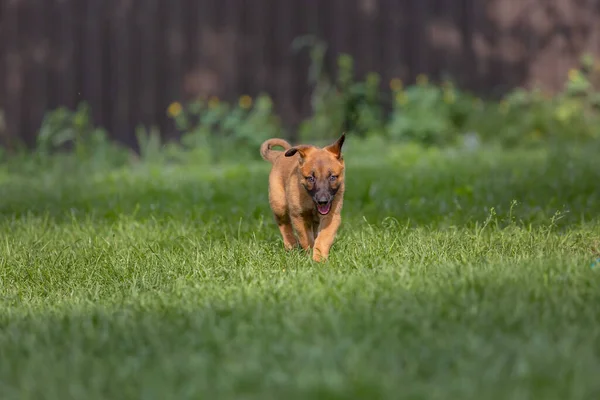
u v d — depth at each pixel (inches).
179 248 403.2
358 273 320.8
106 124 841.5
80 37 835.4
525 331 237.6
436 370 211.9
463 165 706.8
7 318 290.7
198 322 259.8
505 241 380.2
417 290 287.3
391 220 436.5
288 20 869.2
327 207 368.5
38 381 214.8
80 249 409.4
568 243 378.9
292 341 237.6
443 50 903.1
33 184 677.9
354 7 880.9
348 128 864.9
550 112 885.8
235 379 207.8
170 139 847.7
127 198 580.4
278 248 394.3
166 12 847.7
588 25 925.8
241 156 822.5
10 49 829.8
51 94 834.2
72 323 271.0
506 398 191.0
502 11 911.0
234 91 863.1
